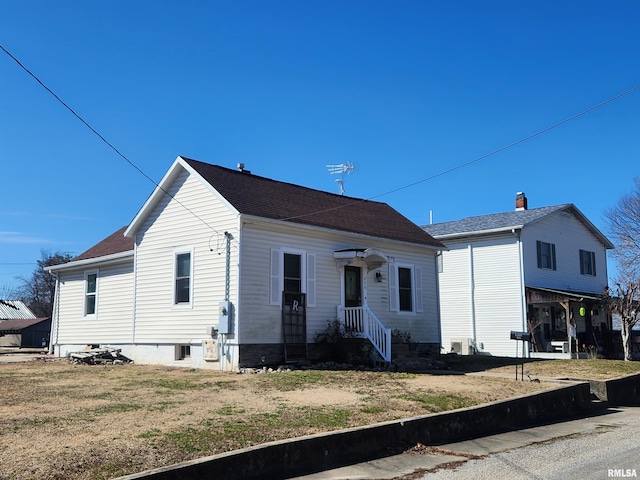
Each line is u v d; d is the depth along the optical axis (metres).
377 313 20.33
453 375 15.72
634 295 29.92
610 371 17.88
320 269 18.59
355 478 7.20
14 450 6.78
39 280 71.94
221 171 19.44
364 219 21.61
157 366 17.84
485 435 10.21
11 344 47.91
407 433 9.06
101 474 6.12
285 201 19.34
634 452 8.53
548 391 12.50
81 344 22.59
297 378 13.91
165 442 7.35
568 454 8.49
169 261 18.59
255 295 16.62
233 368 16.02
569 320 25.95
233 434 7.92
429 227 33.03
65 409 9.56
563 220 31.58
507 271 28.17
